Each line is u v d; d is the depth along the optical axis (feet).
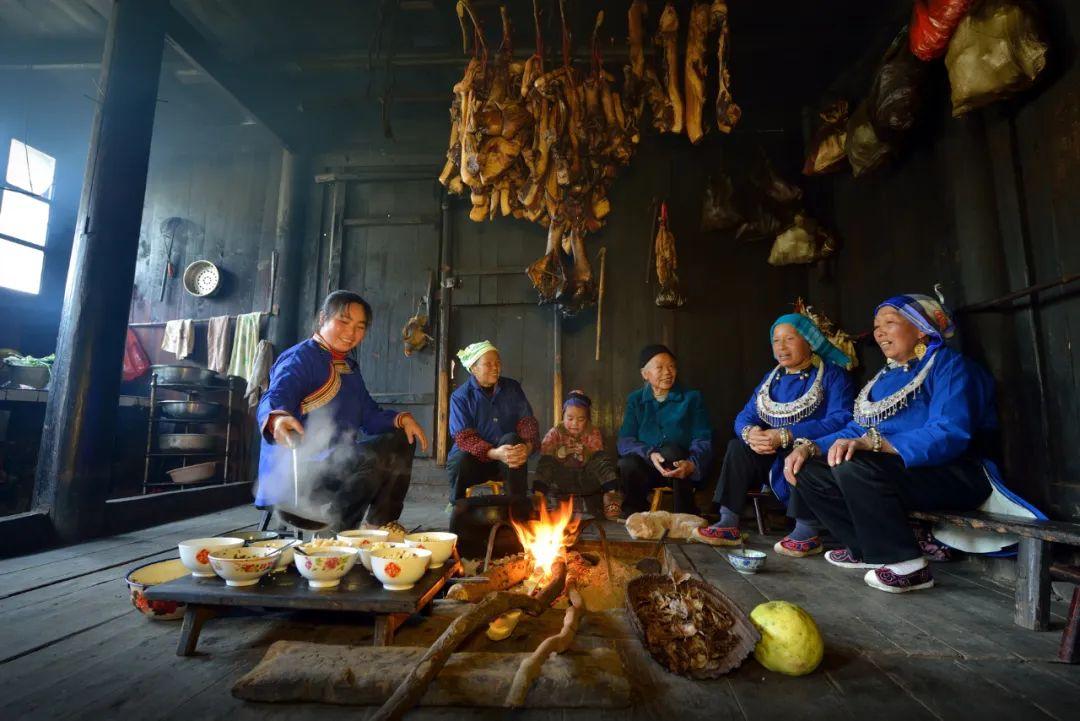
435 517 13.30
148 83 11.84
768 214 15.66
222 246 18.79
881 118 10.78
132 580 6.20
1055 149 8.31
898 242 12.52
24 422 16.34
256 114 16.21
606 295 17.11
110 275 11.02
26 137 18.07
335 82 17.07
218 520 13.04
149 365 18.29
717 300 16.72
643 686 4.65
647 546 10.16
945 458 7.34
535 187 12.56
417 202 18.35
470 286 17.63
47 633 5.68
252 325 17.75
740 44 14.29
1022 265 8.82
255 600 5.03
